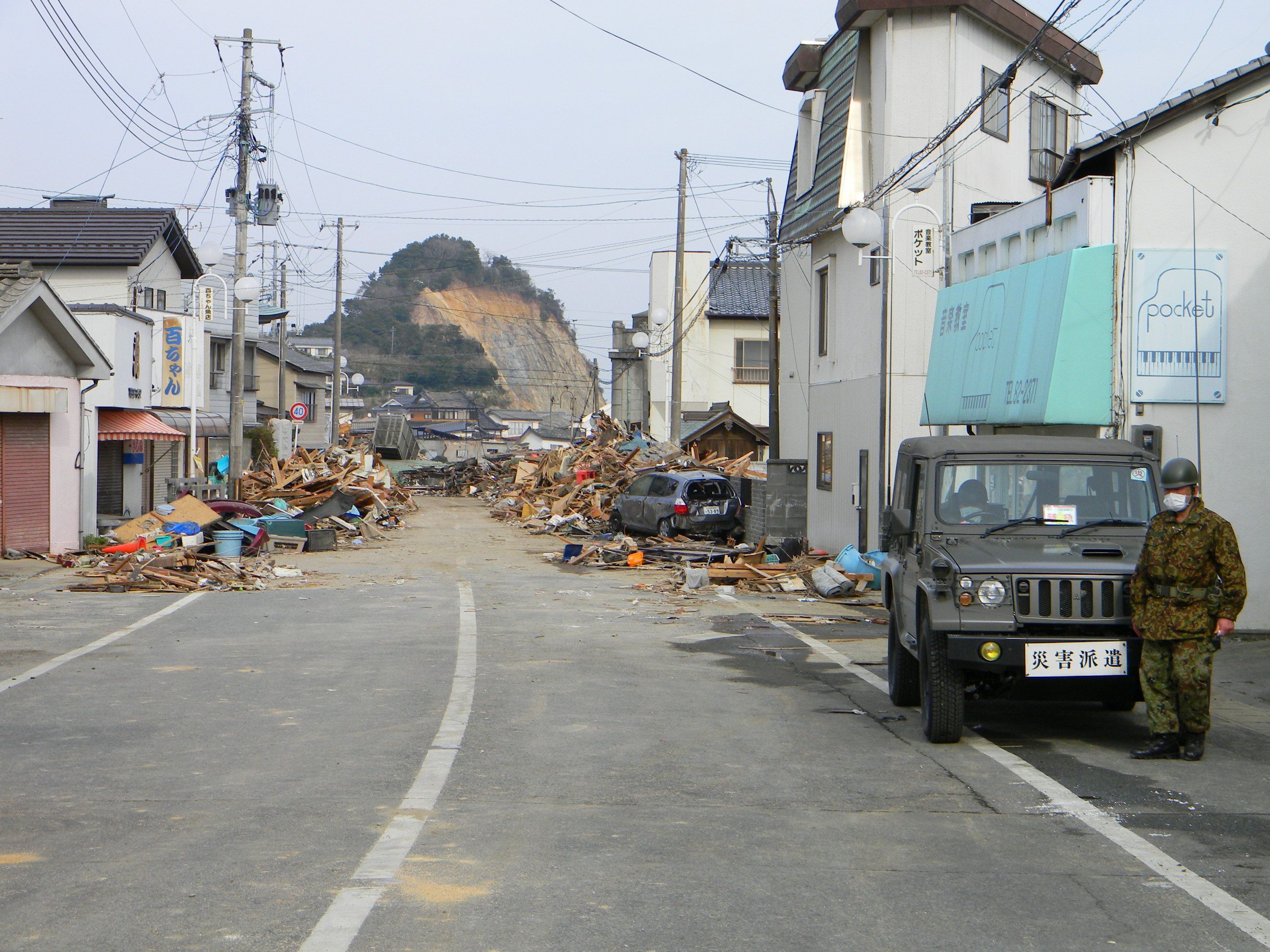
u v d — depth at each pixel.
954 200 19.77
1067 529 8.91
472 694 10.16
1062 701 8.53
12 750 7.98
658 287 54.38
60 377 23.02
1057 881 5.39
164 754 7.87
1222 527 7.64
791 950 4.54
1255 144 13.21
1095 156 13.69
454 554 26.41
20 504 22.30
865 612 16.86
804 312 26.84
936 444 9.57
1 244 33.78
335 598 17.91
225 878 5.33
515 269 172.62
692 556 23.48
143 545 21.53
